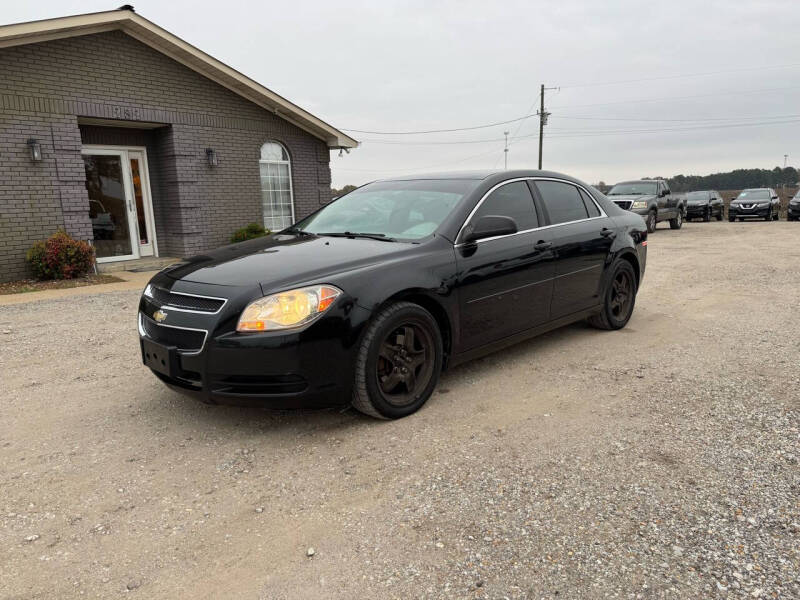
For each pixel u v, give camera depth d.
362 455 3.04
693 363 4.54
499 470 2.84
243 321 3.03
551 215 4.78
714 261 11.14
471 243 3.93
